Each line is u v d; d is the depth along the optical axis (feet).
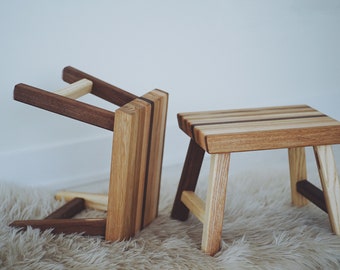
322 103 6.07
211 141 3.01
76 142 4.62
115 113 3.05
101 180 4.79
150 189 3.65
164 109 3.54
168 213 3.98
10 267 3.02
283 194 4.26
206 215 3.26
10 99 4.25
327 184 3.43
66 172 4.68
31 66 4.24
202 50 5.00
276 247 3.40
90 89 3.69
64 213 3.74
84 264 3.13
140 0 4.49
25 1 4.00
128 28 4.54
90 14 4.32
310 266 3.28
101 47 4.48
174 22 4.74
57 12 4.17
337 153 5.40
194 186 3.77
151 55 4.75
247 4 5.08
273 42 5.43
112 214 3.33
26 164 4.47
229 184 4.43
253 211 3.95
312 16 5.58
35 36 4.15
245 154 5.40
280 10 5.32
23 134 4.41
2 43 4.04
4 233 3.39
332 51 5.91
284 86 5.74
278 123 3.30
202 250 3.34
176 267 3.18
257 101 5.61
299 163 3.95
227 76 5.28
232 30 5.10
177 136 5.15
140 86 4.82
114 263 3.16
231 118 3.41
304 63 5.76
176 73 4.96
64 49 4.32
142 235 3.56
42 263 3.08
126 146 3.11
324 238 3.51
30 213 3.79
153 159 3.56
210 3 4.85
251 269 3.17
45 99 3.09
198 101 5.22
